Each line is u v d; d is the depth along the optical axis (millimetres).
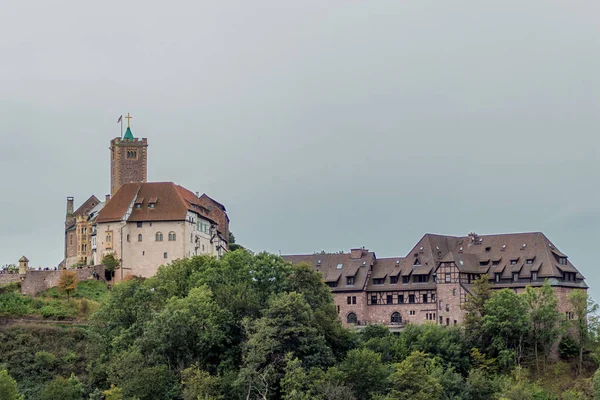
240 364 195250
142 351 194875
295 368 180750
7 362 198875
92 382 193625
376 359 193125
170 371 191375
